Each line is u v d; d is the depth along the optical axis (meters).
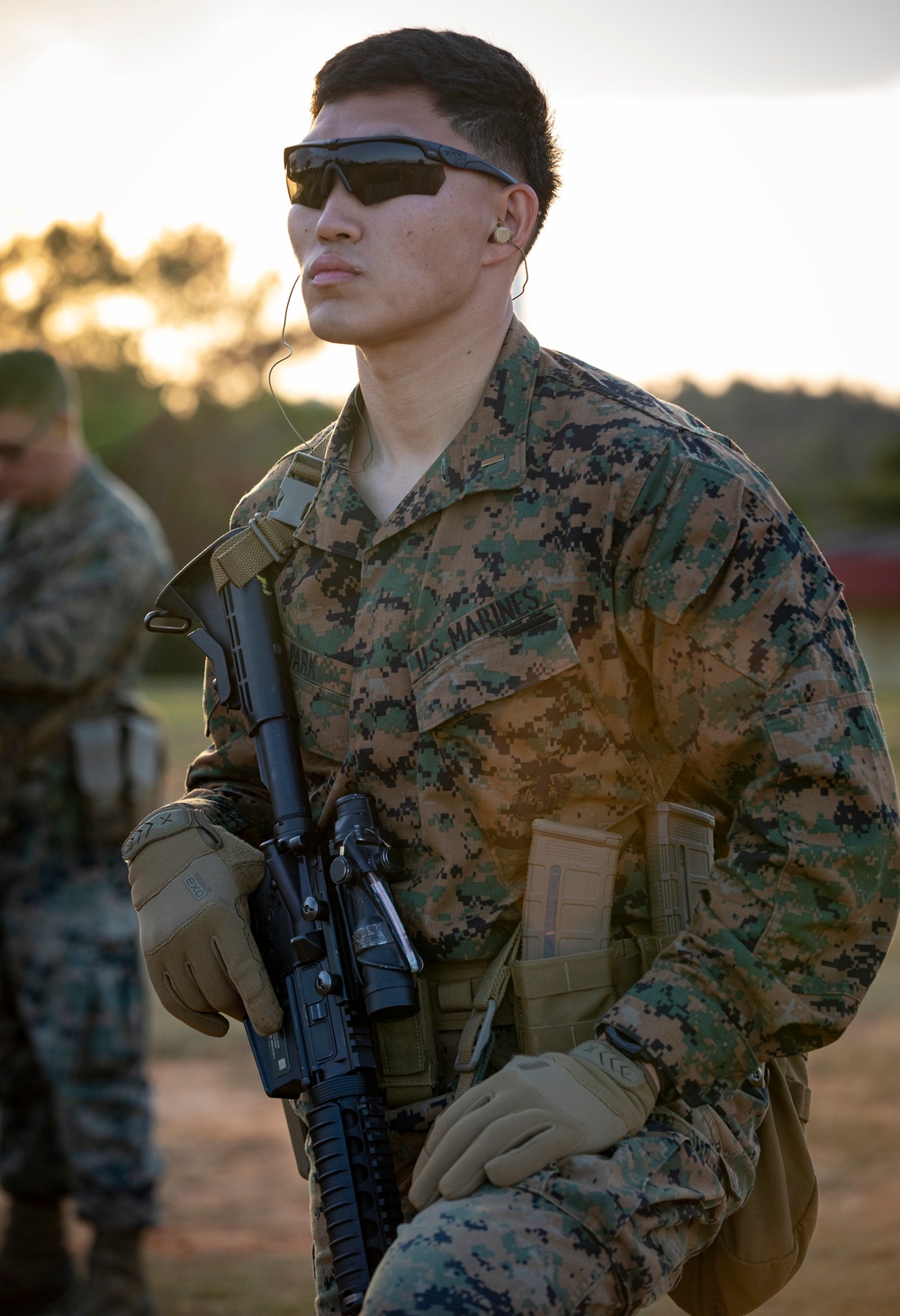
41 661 3.71
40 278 42.59
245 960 1.76
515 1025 1.71
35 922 3.72
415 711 1.73
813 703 1.59
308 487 1.92
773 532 1.64
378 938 1.69
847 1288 3.47
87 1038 3.66
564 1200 1.47
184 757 14.09
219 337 44.00
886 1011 6.11
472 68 1.79
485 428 1.75
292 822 1.81
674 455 1.66
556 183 1.91
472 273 1.78
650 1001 1.58
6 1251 3.82
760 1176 1.84
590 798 1.72
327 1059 1.70
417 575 1.75
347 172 1.74
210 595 1.97
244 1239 4.04
